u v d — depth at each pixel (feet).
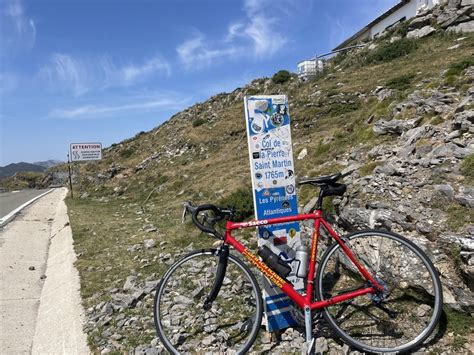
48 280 21.99
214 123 98.68
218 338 12.76
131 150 114.42
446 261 11.92
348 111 62.44
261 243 12.53
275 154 12.92
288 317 12.82
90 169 111.65
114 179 86.43
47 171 196.24
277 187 12.94
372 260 12.40
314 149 37.35
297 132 60.03
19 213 47.60
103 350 12.98
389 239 12.48
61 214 46.26
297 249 12.24
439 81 32.55
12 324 16.17
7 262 24.81
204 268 14.37
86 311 16.34
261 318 12.02
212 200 38.70
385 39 110.11
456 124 19.03
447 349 10.66
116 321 15.06
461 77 30.48
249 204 24.86
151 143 113.80
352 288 12.62
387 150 22.59
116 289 18.42
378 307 12.09
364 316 12.58
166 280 12.57
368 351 11.19
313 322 12.30
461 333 11.02
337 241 12.12
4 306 17.97
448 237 12.09
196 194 44.24
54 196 80.59
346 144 32.09
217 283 12.81
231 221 12.44
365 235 12.14
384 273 12.42
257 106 12.71
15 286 20.72
